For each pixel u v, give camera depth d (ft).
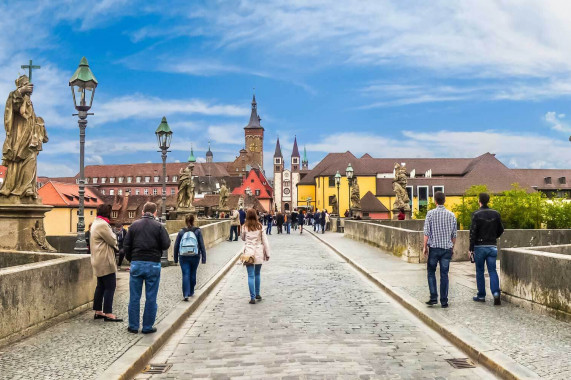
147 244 26.48
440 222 32.65
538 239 66.18
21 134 44.98
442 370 21.21
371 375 20.53
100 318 29.89
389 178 323.37
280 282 48.14
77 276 31.12
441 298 32.65
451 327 26.84
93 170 571.28
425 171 361.30
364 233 94.27
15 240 44.75
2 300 23.45
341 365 21.90
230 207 351.46
